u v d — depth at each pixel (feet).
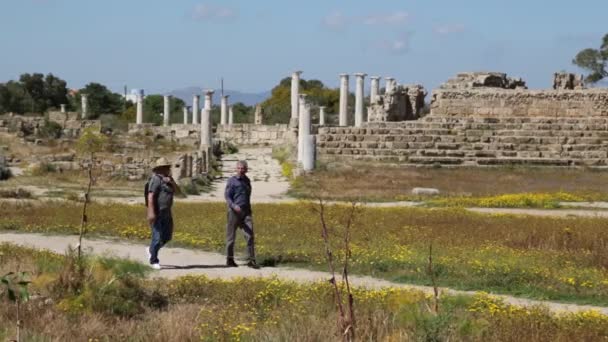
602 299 50.08
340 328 32.60
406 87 244.01
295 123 229.45
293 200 117.80
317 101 409.69
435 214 94.48
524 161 167.84
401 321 38.47
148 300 46.03
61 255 57.67
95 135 81.56
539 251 66.23
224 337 37.42
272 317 41.24
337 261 60.64
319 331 37.47
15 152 201.46
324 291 47.29
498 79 228.84
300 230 77.87
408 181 141.90
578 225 82.84
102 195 120.26
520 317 41.52
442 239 71.77
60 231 76.38
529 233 75.36
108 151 211.41
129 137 252.83
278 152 225.35
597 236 73.31
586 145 175.73
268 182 149.59
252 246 60.70
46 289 44.68
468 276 55.52
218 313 42.52
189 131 306.76
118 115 439.22
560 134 181.37
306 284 51.03
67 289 44.83
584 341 37.60
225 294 47.88
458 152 171.42
